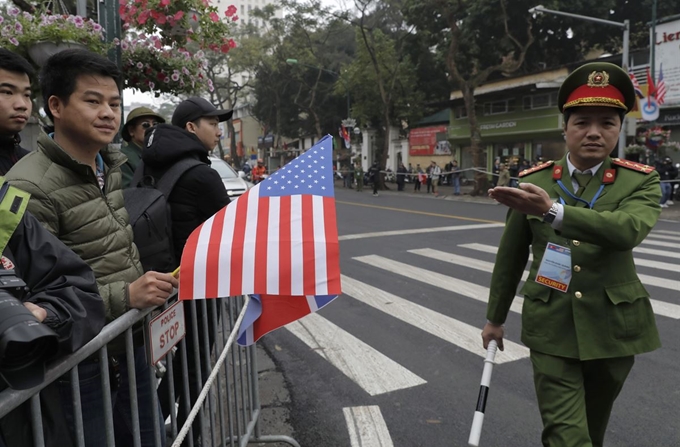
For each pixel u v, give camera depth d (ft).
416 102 101.91
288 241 6.42
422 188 94.38
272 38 132.05
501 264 8.18
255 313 7.81
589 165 7.52
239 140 219.00
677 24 64.54
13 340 3.64
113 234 6.70
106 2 13.11
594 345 7.16
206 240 6.46
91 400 6.38
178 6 13.98
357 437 11.03
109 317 6.00
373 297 21.35
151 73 14.58
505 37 79.87
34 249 4.83
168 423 9.64
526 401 12.41
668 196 53.21
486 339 8.39
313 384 13.64
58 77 6.30
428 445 10.70
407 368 14.43
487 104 91.81
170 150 9.30
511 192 6.47
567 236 6.58
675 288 21.39
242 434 9.89
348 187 105.19
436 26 85.51
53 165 6.17
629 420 11.41
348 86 106.83
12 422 4.16
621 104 7.11
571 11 75.25
